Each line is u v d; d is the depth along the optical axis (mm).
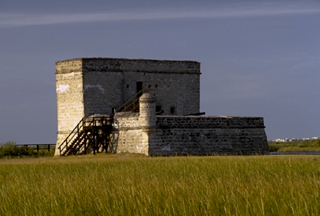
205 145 82875
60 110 92562
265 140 88812
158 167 50438
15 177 45281
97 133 86000
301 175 41375
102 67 90562
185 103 97000
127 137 82875
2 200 33438
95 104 90062
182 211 27969
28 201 31516
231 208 28109
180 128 81438
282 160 53219
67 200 31438
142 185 35062
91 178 41938
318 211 27094
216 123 84250
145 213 27766
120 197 31328
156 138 79375
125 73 92375
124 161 60375
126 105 91625
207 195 30797
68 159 75188
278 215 26672
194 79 98188
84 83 89250
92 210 29797
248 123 87312
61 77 92188
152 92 94250
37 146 100938
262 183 34781
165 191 32469
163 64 95375
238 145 85688
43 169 54094
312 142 135125
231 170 44844
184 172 45656
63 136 91938
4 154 97812
